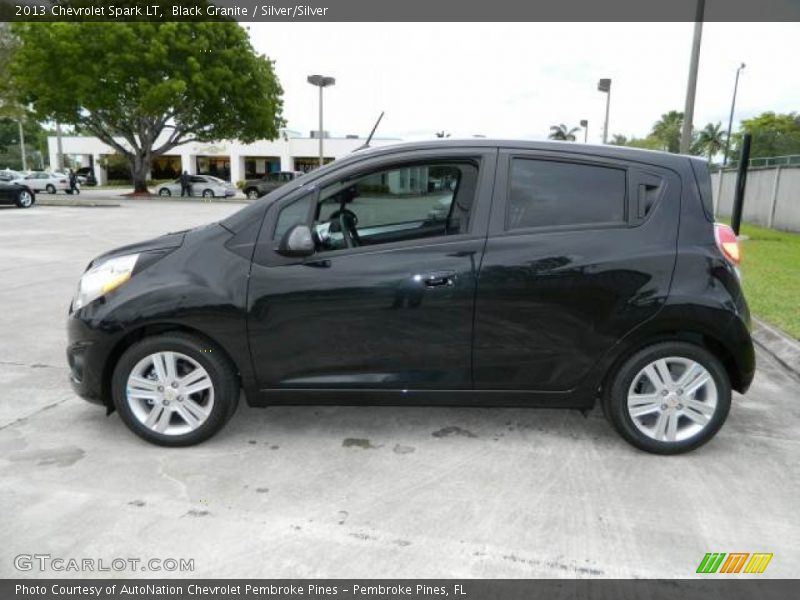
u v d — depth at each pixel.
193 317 3.40
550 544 2.71
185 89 31.00
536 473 3.35
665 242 3.39
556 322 3.41
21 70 30.47
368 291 3.38
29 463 3.38
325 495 3.09
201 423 3.56
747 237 14.12
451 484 3.22
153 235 14.40
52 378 4.77
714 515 2.95
